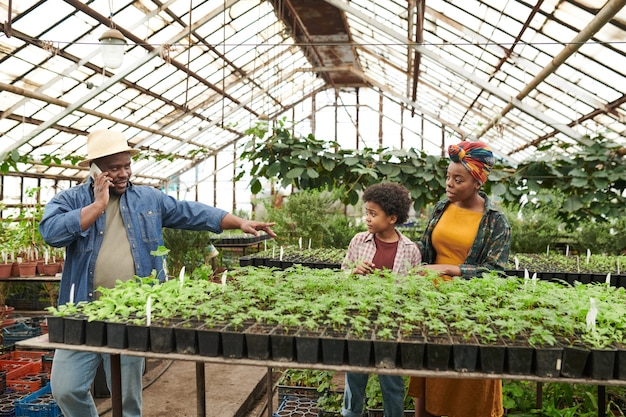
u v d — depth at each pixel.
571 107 9.37
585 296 2.74
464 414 2.80
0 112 10.20
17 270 6.65
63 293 3.06
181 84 13.55
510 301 2.74
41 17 8.03
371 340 2.28
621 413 3.39
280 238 7.67
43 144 12.74
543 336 2.18
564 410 3.30
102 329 2.51
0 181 13.27
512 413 3.45
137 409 3.13
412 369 2.22
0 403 4.40
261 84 17.06
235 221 3.36
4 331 6.16
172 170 21.17
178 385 4.93
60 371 2.80
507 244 3.04
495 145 17.86
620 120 8.59
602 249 7.62
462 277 3.09
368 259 3.38
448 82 13.25
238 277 3.35
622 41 6.14
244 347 2.40
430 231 3.32
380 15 10.77
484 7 7.44
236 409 4.38
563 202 6.57
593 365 2.11
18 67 9.12
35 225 7.39
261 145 5.79
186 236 7.64
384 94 20.19
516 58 8.62
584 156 6.10
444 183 5.63
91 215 2.82
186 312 2.62
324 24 12.77
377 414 3.60
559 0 6.09
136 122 14.74
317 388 4.02
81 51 9.39
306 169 5.86
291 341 2.33
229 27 11.57
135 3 8.79
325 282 3.05
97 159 3.05
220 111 17.41
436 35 9.89
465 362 2.20
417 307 2.53
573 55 7.21
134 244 3.16
